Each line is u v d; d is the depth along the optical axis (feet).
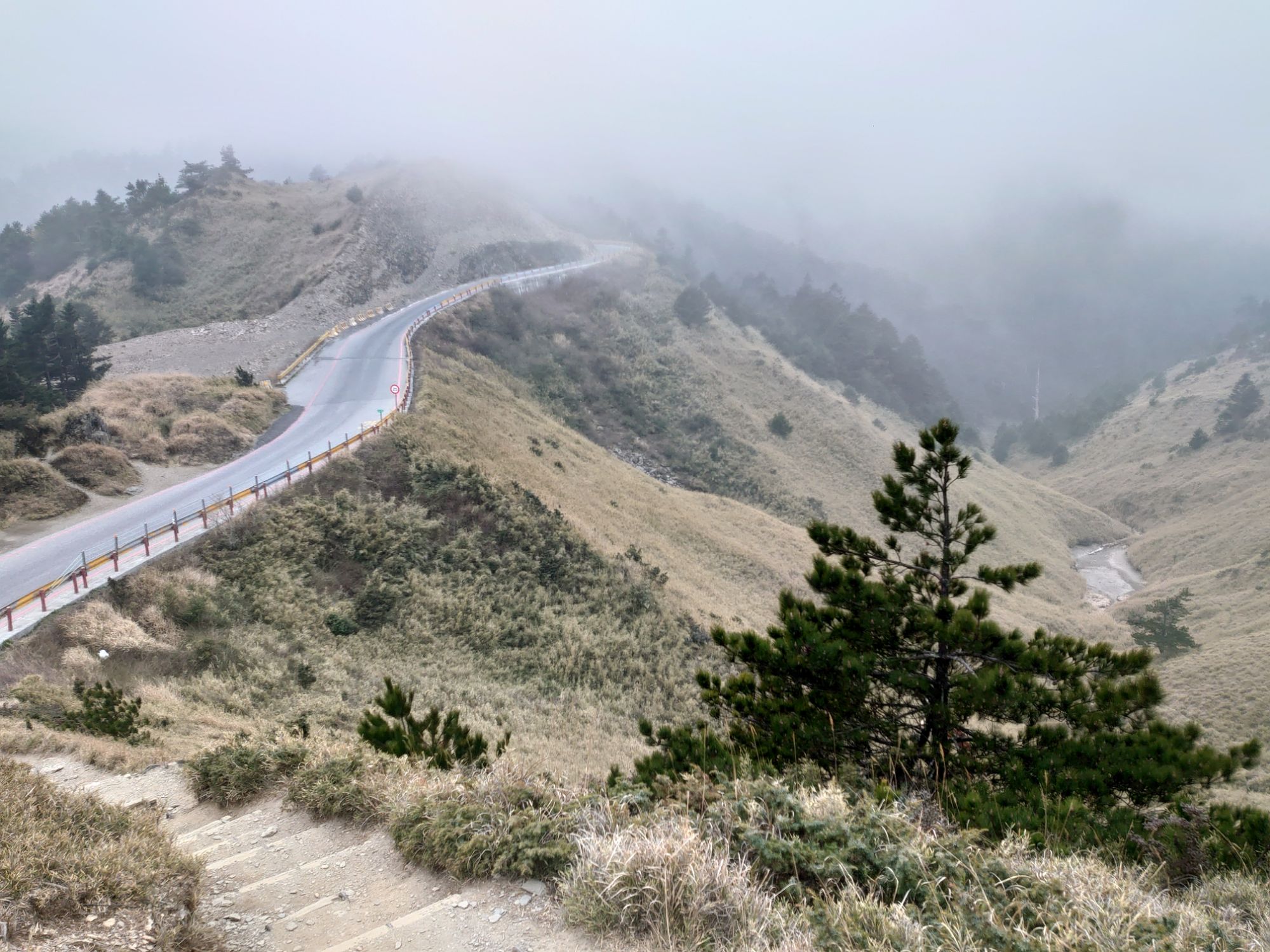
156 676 53.52
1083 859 14.11
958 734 24.64
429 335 188.96
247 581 69.67
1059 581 233.55
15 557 67.51
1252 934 11.91
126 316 225.35
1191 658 140.05
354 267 235.40
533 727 60.59
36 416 103.91
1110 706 22.82
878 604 25.88
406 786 18.49
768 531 170.50
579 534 98.78
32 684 43.93
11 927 11.19
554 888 13.71
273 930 13.33
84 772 28.30
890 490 28.07
